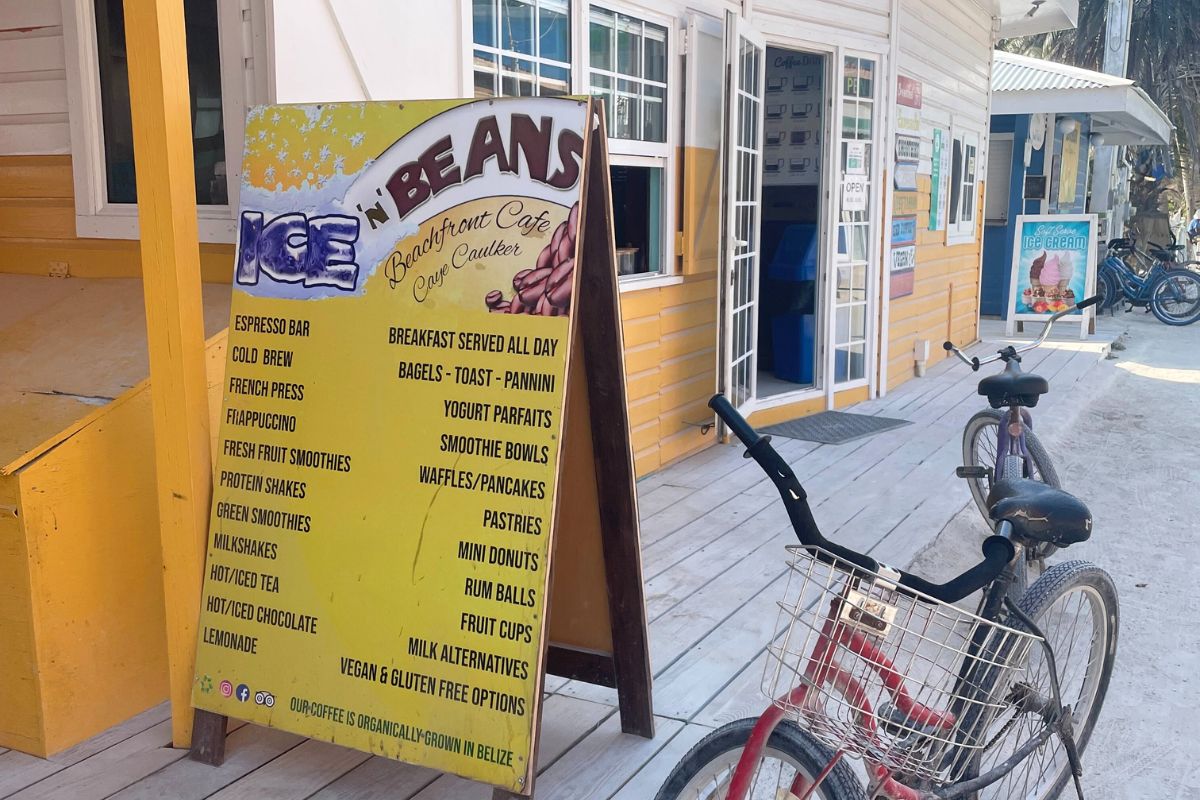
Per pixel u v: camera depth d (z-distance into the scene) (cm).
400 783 268
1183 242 2975
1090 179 1992
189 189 264
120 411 292
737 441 648
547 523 233
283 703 259
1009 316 1197
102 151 369
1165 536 500
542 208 240
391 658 246
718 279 603
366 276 258
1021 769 261
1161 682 345
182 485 269
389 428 252
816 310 747
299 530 260
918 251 897
